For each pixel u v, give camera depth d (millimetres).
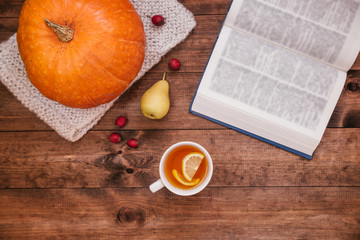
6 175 906
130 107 901
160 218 904
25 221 908
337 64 869
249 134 890
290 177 898
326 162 898
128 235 903
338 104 897
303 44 867
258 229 900
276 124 873
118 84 817
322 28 862
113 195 905
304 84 873
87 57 771
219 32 888
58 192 907
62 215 907
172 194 903
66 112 896
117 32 779
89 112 895
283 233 900
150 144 903
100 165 906
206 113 890
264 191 900
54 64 773
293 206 899
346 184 896
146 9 896
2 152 904
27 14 777
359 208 894
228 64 875
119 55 787
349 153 896
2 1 900
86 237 904
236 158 900
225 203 901
